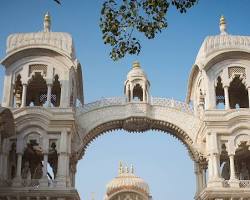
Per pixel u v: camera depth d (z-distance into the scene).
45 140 36.03
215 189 34.03
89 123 39.56
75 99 41.94
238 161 40.00
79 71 41.97
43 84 40.91
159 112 40.12
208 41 39.09
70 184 37.19
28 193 34.28
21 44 38.78
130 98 40.81
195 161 39.53
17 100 41.97
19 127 36.28
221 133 36.19
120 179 58.78
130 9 16.66
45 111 36.62
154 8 16.39
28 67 38.53
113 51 16.86
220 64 38.62
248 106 41.59
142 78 41.22
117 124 40.22
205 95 37.94
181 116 40.06
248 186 34.91
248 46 38.75
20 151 35.78
